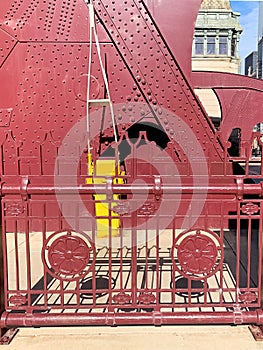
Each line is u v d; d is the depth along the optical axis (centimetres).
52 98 540
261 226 268
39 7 529
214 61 1762
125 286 346
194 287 346
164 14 527
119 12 521
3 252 268
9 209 266
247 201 268
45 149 541
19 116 543
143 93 530
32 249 466
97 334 266
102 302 314
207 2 1755
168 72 527
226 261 421
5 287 270
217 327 276
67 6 527
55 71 537
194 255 268
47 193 261
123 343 255
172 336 264
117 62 534
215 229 553
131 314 269
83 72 536
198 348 249
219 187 261
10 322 265
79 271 269
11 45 533
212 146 527
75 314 270
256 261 421
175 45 529
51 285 353
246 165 268
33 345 253
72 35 531
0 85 540
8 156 545
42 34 532
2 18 530
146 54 525
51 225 548
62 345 253
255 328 272
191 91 527
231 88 570
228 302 313
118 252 447
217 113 1509
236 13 1783
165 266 403
